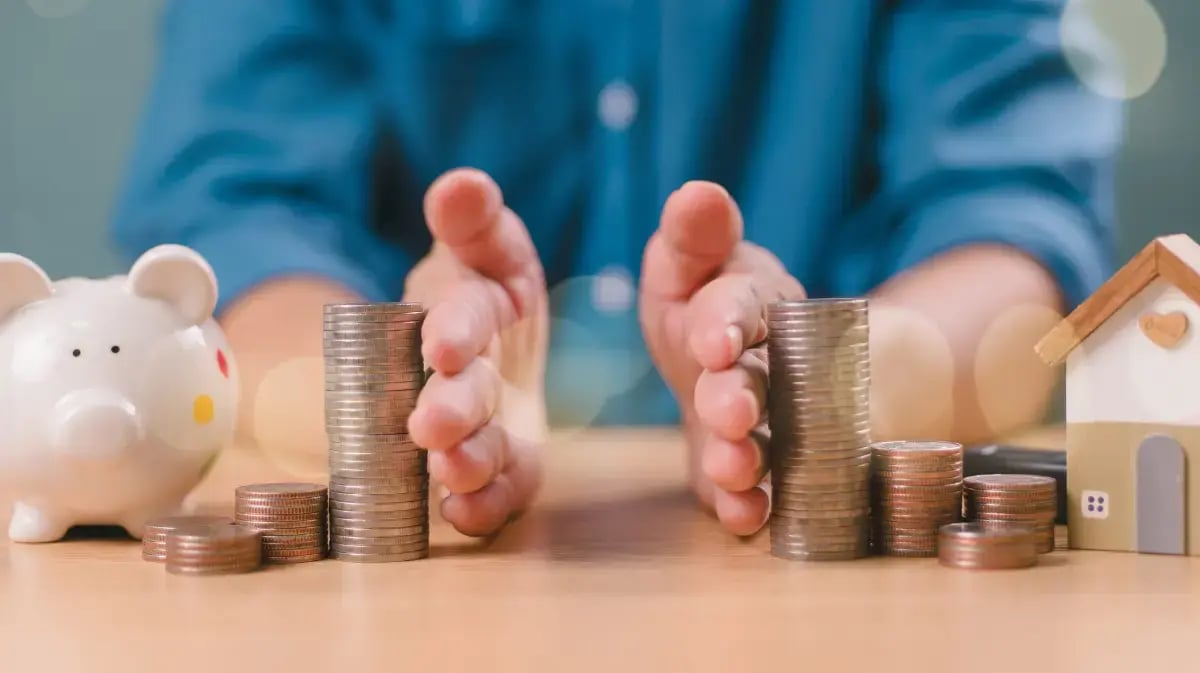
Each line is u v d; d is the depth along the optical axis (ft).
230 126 4.70
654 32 5.19
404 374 2.44
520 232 3.03
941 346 3.82
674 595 2.11
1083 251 4.30
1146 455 2.42
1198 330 2.35
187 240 4.61
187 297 2.71
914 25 4.84
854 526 2.40
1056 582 2.18
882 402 3.79
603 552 2.52
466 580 2.27
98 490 2.64
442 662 1.70
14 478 2.64
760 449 2.33
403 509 2.45
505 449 2.56
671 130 5.12
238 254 4.49
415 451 2.47
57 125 5.68
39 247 5.71
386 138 5.14
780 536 2.43
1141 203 5.47
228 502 3.08
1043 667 1.65
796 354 2.37
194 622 1.97
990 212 4.40
